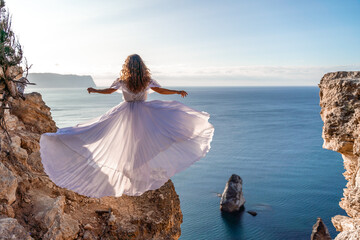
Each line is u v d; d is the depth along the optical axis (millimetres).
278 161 97250
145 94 5094
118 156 4789
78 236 5113
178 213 6785
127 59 4938
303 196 64125
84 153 4742
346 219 10852
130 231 5395
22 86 7012
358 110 9992
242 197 55281
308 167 89375
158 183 4742
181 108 5125
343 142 10406
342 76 11273
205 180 75875
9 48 5680
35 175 5805
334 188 69875
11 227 4184
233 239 45750
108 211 5715
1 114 6117
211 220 51688
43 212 4949
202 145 4977
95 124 4891
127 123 4895
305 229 48938
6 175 4895
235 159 99438
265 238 46094
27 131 7137
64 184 4547
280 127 173000
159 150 4824
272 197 63375
